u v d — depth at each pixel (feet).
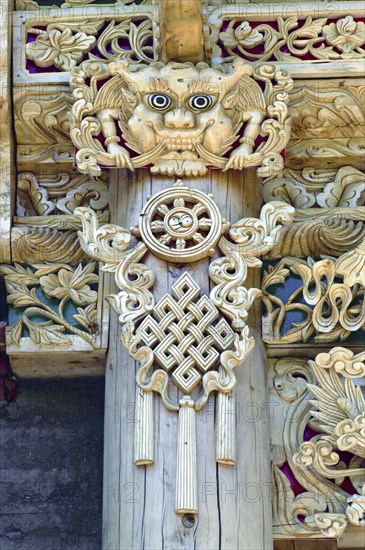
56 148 39.22
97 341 37.04
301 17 38.60
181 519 33.30
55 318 37.42
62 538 37.60
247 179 37.65
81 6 39.37
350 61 38.19
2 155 38.50
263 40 38.45
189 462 33.58
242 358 34.60
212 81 36.42
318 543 36.47
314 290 37.37
